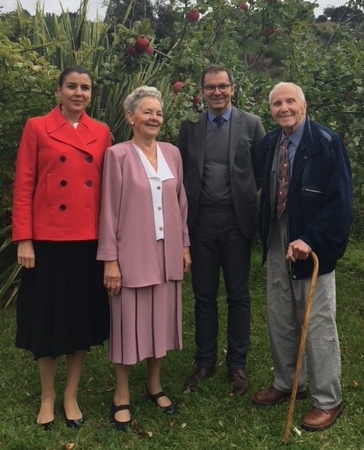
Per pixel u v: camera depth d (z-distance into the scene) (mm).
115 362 3020
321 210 2924
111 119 5062
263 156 3238
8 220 5082
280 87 2967
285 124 2943
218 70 3363
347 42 4871
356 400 3334
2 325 4512
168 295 3119
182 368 3787
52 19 5367
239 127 3443
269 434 3002
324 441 2957
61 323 2924
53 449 2889
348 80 4668
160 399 3279
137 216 2951
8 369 3781
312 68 4926
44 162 2861
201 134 3463
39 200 2881
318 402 3100
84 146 2904
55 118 2922
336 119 4836
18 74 4059
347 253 6441
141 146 3055
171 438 2986
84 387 3545
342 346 4145
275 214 3104
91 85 2971
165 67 4676
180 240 3123
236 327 3600
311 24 5258
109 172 2934
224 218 3461
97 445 2930
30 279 2943
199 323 3646
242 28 4824
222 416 3201
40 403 3344
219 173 3432
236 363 3596
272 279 3207
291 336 3242
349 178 2932
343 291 5293
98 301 3037
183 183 3525
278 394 3322
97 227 2971
